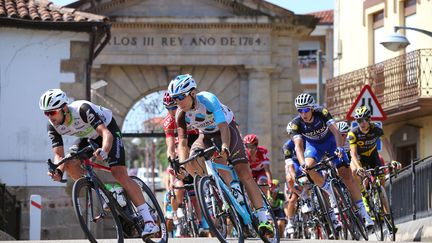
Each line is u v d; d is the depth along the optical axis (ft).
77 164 73.00
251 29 255.70
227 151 70.95
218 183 71.92
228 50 254.68
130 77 255.91
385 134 206.49
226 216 72.79
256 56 254.88
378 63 196.75
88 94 169.58
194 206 103.04
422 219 119.85
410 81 184.34
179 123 76.79
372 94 128.16
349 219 100.32
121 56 252.01
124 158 72.38
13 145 165.37
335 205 99.96
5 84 166.61
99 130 69.77
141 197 72.33
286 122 256.32
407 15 196.13
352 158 106.93
